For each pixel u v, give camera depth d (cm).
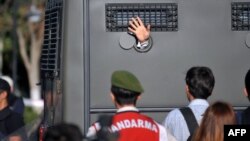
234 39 1274
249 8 1276
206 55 1273
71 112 1247
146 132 1072
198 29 1276
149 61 1271
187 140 1149
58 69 1293
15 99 1906
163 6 1281
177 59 1273
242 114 1153
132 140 1063
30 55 5475
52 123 1323
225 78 1270
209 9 1277
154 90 1268
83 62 1256
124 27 1279
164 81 1269
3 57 5462
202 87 1180
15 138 1512
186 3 1280
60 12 1301
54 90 1323
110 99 1262
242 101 1269
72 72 1252
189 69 1226
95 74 1265
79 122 1247
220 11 1276
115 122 1069
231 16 1276
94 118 1257
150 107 1264
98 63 1268
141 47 1271
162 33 1277
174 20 1279
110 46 1273
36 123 1570
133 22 1280
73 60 1254
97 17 1275
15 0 4175
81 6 1264
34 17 4959
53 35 1362
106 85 1265
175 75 1270
